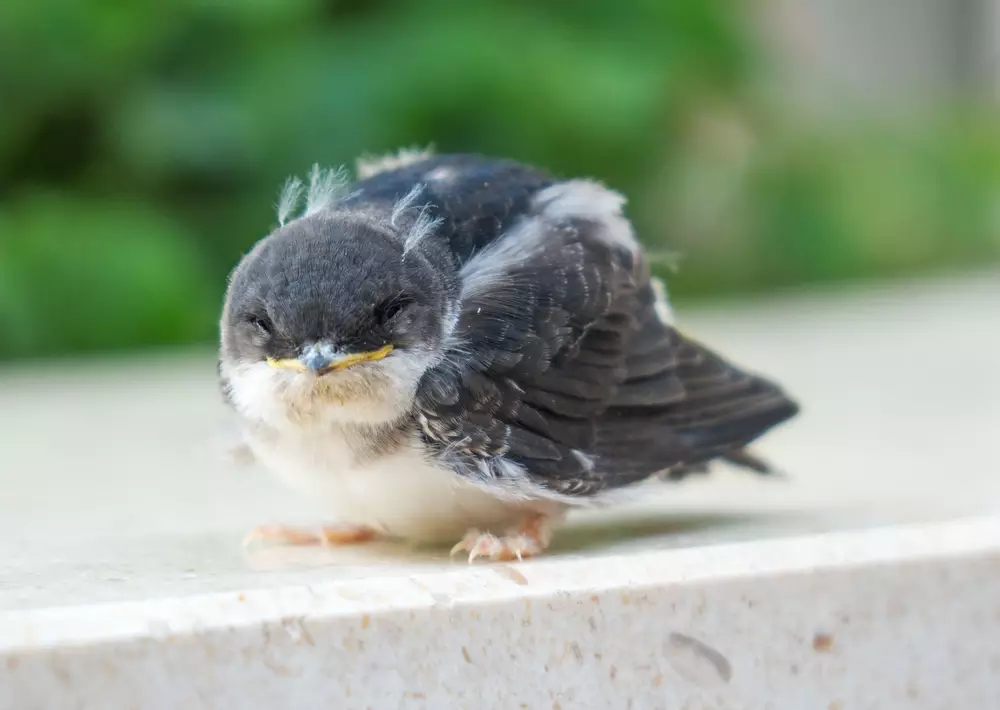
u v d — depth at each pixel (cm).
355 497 80
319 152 153
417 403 79
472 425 79
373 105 152
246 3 154
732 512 82
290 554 79
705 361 82
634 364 81
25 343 146
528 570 77
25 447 92
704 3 178
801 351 129
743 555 77
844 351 129
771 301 182
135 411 105
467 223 80
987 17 264
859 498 83
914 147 218
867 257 204
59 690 75
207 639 76
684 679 77
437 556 79
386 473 79
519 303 80
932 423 91
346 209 81
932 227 213
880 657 77
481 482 79
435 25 159
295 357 79
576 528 81
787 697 77
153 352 150
